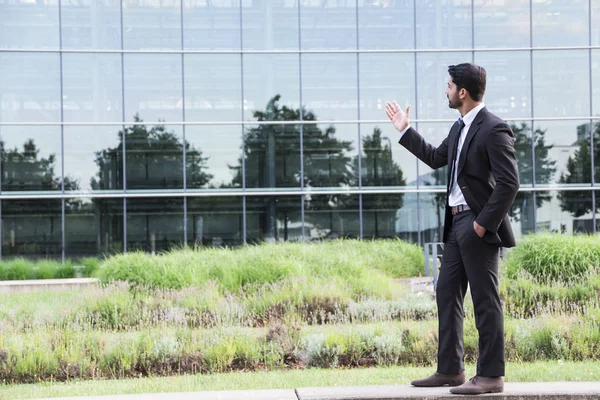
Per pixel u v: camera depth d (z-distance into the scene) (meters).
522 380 6.55
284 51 22.88
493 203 4.74
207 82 22.70
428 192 22.75
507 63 23.20
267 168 22.64
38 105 22.19
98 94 22.38
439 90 23.09
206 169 22.52
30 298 14.90
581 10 23.25
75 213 22.09
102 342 8.77
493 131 4.81
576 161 23.00
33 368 8.15
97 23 22.48
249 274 14.66
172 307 12.16
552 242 14.54
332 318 11.60
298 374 7.59
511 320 10.68
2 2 22.22
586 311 10.27
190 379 7.47
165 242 22.27
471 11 23.22
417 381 5.05
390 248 20.75
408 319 11.34
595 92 23.16
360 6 23.11
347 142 22.81
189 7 22.75
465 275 5.07
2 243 21.86
